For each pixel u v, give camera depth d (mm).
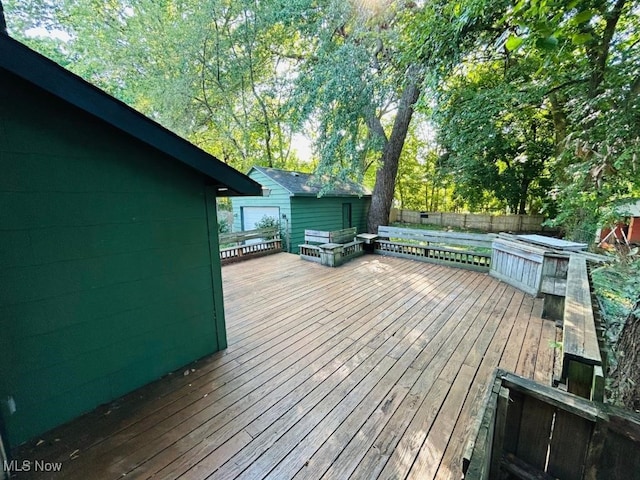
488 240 5691
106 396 2207
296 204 9031
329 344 3074
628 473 1207
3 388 1737
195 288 2756
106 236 2137
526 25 1779
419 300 4293
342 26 7633
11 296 1737
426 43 4062
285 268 6277
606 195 3285
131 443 1837
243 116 13109
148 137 2014
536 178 12477
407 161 16797
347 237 7312
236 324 3572
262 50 11453
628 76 3031
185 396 2287
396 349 2951
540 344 3008
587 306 2125
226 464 1691
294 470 1652
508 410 1479
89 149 2006
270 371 2611
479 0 3029
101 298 2143
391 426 1961
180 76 10242
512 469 1450
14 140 1693
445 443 1821
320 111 7562
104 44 9602
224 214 12758
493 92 5535
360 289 4828
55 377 1947
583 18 1577
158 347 2510
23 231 1759
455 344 3031
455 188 13672
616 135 2686
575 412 1291
